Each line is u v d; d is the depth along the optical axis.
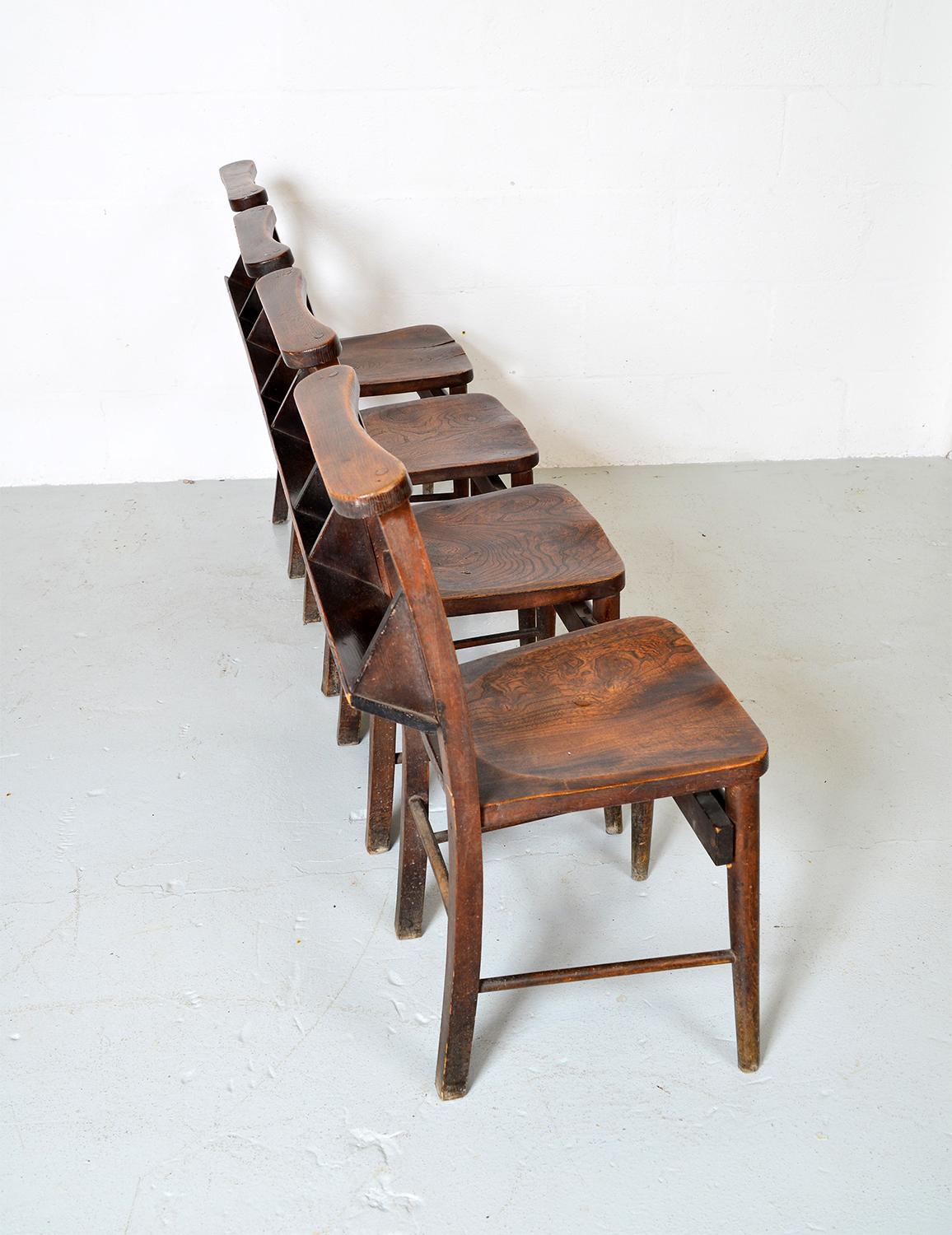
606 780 1.23
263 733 2.12
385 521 1.03
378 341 2.63
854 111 2.82
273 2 2.62
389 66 2.70
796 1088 1.41
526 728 1.33
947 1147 1.33
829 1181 1.30
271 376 1.90
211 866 1.80
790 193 2.90
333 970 1.61
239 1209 1.28
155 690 2.26
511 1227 1.26
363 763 2.04
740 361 3.10
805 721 2.12
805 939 1.64
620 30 2.69
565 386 3.10
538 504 1.87
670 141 2.82
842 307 3.05
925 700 2.17
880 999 1.54
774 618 2.45
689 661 1.44
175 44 2.66
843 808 1.90
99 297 2.92
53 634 2.45
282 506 2.88
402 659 1.14
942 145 2.88
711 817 1.29
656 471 3.18
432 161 2.81
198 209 2.84
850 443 3.22
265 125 2.75
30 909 1.72
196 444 3.12
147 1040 1.50
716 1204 1.28
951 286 3.04
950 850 1.80
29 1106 1.41
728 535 2.81
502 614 2.52
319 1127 1.38
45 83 2.68
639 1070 1.44
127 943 1.66
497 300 2.98
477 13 2.65
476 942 1.30
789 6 2.69
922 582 2.58
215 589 2.62
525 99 2.75
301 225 2.87
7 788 1.99
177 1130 1.38
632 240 2.93
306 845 1.85
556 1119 1.38
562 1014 1.52
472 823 1.21
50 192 2.79
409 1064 1.46
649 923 1.68
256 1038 1.50
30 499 3.07
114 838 1.87
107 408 3.05
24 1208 1.29
